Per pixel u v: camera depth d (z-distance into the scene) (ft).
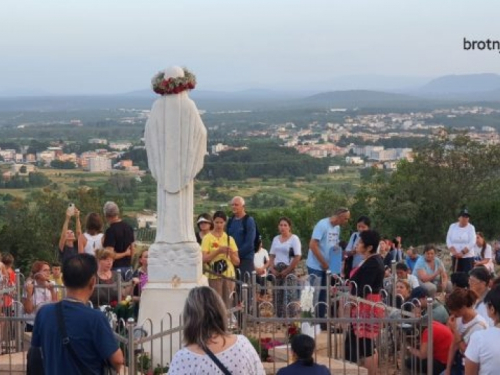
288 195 357.20
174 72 44.39
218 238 49.83
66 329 23.70
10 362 41.04
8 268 53.11
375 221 145.18
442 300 56.34
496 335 27.02
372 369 40.57
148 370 41.01
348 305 41.81
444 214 145.89
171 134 44.45
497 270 81.46
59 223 133.18
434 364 39.01
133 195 317.63
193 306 22.36
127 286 48.73
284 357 42.86
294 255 54.39
